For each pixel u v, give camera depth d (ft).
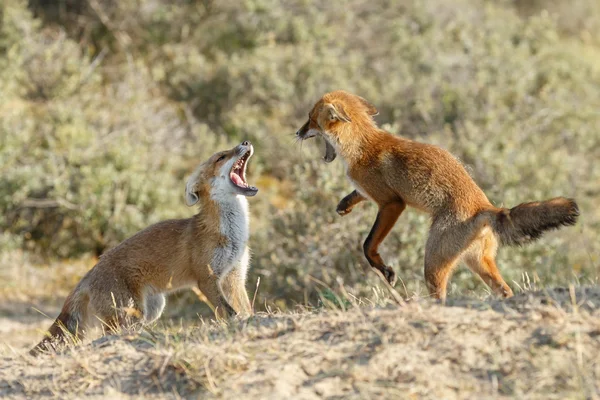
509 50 80.18
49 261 58.03
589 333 18.67
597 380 17.21
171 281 31.40
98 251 59.57
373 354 19.20
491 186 56.34
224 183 30.86
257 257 48.73
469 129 62.69
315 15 87.61
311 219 47.55
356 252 46.03
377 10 90.94
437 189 26.35
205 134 69.51
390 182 27.61
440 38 84.38
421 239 44.83
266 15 85.76
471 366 18.31
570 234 53.16
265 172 69.15
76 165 61.52
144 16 85.66
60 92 70.54
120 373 20.95
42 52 73.15
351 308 22.49
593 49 105.60
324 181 47.83
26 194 59.11
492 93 70.95
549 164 62.03
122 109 68.69
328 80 76.54
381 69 79.97
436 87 73.26
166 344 21.85
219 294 31.04
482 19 93.09
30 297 51.83
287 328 21.30
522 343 18.71
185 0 88.43
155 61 83.51
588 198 63.57
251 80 76.48
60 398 20.48
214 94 77.82
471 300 21.74
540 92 75.61
